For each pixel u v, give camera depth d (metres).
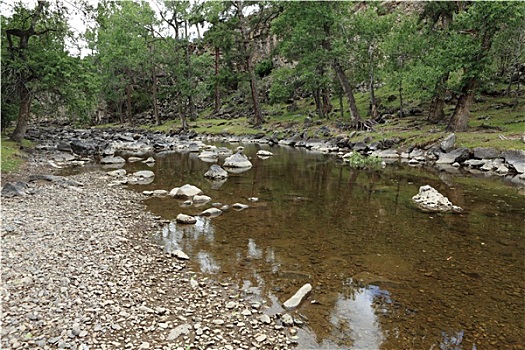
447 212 10.82
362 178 16.48
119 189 13.88
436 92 24.53
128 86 59.34
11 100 24.89
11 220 9.12
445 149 20.45
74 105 24.97
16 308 5.07
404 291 6.02
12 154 19.44
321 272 6.76
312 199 12.54
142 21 44.78
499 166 17.73
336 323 5.06
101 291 5.73
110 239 8.20
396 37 28.77
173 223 9.70
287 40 37.12
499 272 6.73
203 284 6.19
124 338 4.55
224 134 41.00
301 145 31.06
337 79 36.66
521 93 31.36
